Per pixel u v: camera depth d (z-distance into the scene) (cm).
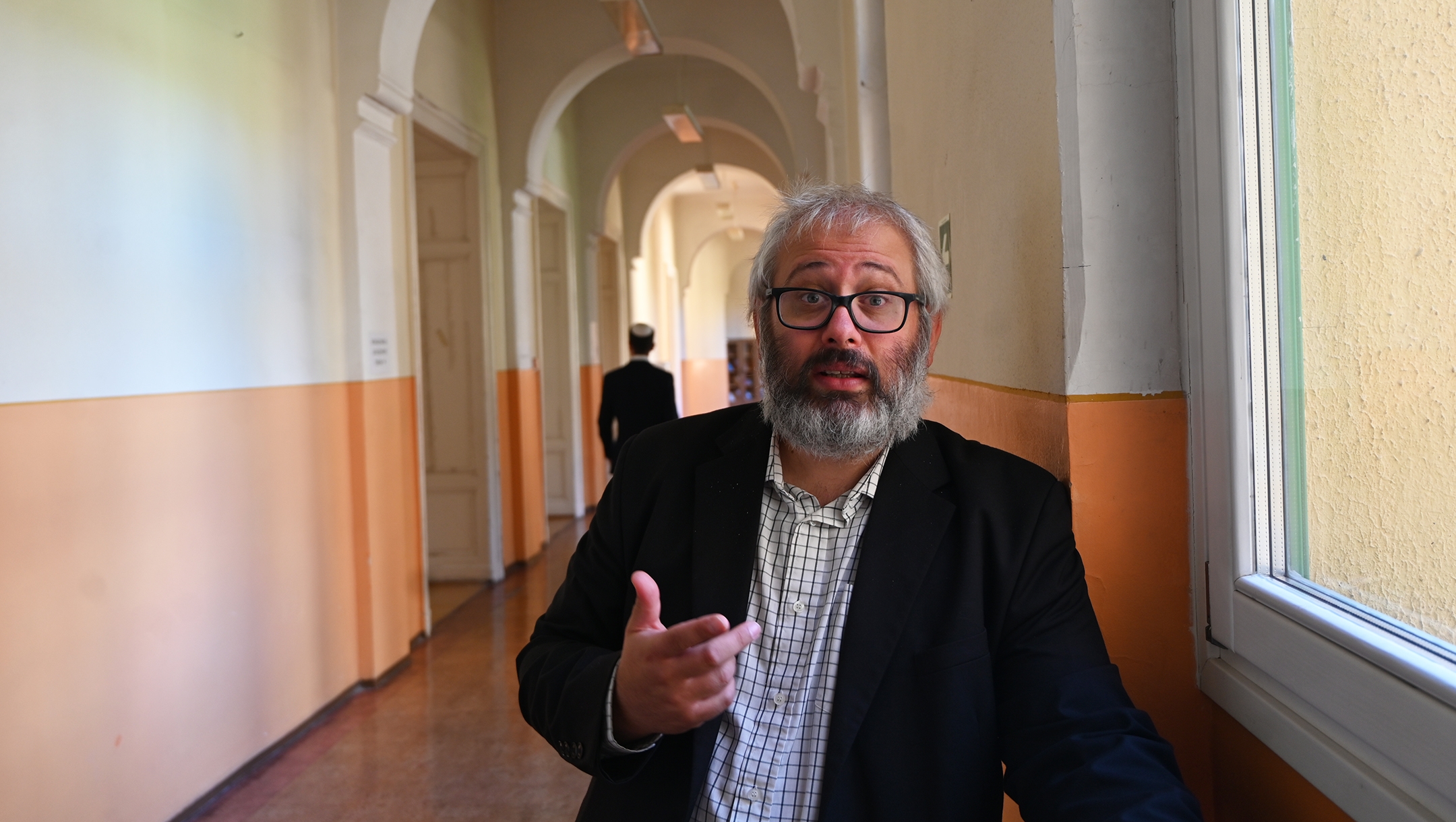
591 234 899
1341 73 87
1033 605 109
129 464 254
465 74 569
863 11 341
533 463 692
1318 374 94
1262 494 105
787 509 120
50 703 225
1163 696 120
